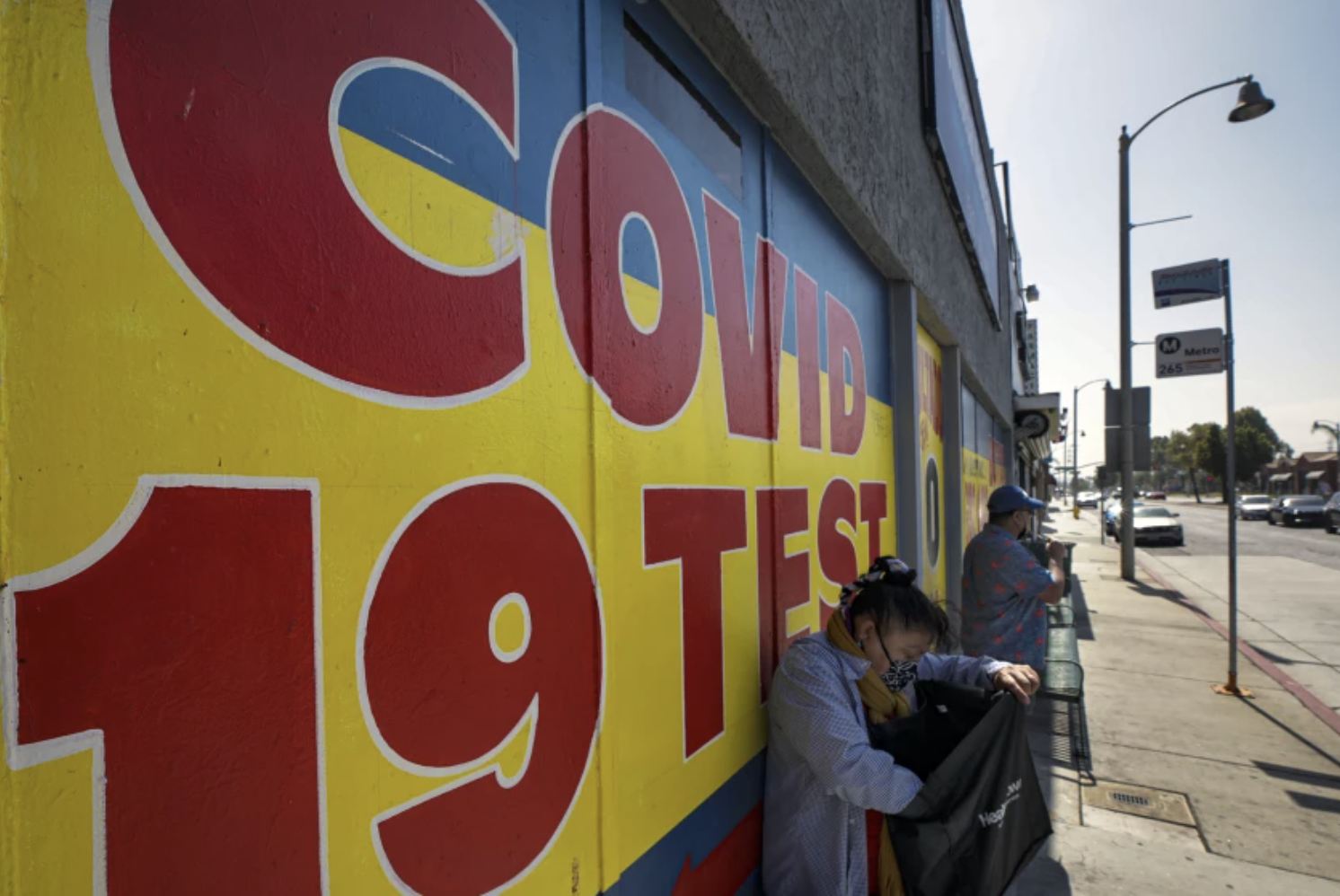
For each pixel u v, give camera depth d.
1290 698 5.82
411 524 1.04
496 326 1.23
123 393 0.72
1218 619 9.46
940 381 6.15
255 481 0.83
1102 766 4.48
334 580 0.92
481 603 1.16
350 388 0.96
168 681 0.74
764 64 2.16
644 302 1.71
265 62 0.87
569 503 1.40
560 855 1.33
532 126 1.34
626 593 1.58
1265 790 4.09
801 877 2.01
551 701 1.32
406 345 1.04
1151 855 3.38
